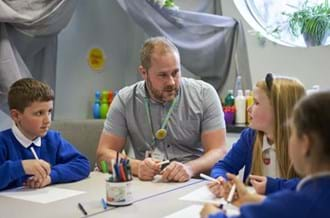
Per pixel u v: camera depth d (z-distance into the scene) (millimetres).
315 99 772
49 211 1152
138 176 1622
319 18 2633
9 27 1959
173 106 1956
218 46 2850
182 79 2064
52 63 2309
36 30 2043
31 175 1468
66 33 2697
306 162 767
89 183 1538
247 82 2887
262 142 1563
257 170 1571
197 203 1230
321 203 711
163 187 1459
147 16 2488
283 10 2898
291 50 2736
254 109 1527
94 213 1127
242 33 2912
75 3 2248
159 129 1964
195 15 2691
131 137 2053
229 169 1675
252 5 2965
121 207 1187
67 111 2736
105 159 1851
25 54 2094
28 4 1974
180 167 1586
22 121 1582
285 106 1408
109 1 3041
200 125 1994
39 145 1658
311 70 2672
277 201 747
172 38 2609
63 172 1545
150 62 1880
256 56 2867
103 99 2811
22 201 1267
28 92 1549
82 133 2502
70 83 2750
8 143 1580
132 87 2057
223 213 930
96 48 2951
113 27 3086
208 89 2031
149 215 1107
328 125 736
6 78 1910
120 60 3162
